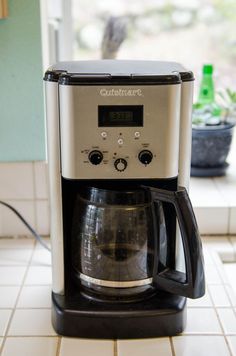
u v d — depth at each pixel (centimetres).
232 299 103
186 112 84
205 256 120
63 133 83
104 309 90
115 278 92
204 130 142
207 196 135
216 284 108
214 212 129
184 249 85
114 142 82
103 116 81
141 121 82
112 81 80
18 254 121
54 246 92
